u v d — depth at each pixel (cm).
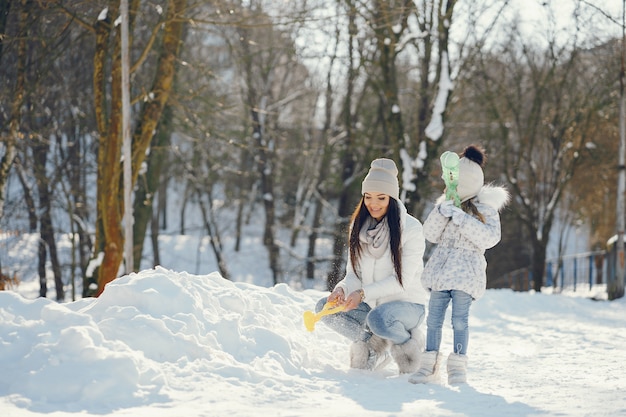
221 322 506
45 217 2092
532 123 2350
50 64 1402
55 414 354
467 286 502
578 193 2761
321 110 2945
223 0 1334
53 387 393
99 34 1285
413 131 2245
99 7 1400
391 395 439
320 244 3516
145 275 530
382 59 1736
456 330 509
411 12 1605
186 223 4228
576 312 1114
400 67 2405
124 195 1267
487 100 2241
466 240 511
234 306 557
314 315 512
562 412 391
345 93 2858
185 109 1392
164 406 380
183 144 2989
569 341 770
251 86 2470
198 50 2284
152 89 1345
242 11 1422
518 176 2753
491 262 3127
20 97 1405
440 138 1689
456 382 500
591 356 656
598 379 527
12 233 2081
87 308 501
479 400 429
